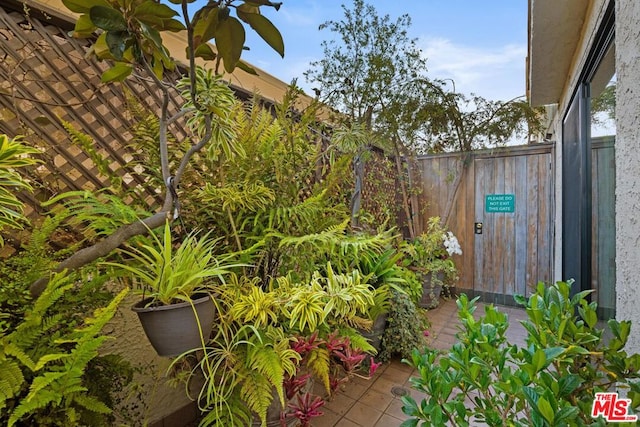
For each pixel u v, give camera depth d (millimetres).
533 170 3805
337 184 2158
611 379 847
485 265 4117
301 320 1312
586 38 1865
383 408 1924
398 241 3412
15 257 1119
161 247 1141
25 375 938
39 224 1390
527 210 3850
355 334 1634
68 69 1583
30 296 1016
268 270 1697
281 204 1735
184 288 1099
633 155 910
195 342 1081
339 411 1896
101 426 1062
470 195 4211
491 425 833
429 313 3615
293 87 1949
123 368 1248
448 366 979
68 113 1569
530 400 719
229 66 967
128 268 1111
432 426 889
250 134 1696
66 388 899
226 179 1710
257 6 858
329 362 1521
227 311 1363
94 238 1432
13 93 1393
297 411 1335
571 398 827
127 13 804
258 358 1220
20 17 1452
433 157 4457
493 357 900
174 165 1653
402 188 4250
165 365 1655
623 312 974
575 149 2373
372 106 3074
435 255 4020
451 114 3877
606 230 1671
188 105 1191
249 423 1290
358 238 1794
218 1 833
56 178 1492
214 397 1278
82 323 1133
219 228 1695
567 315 958
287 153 1830
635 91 892
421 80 3367
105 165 1472
